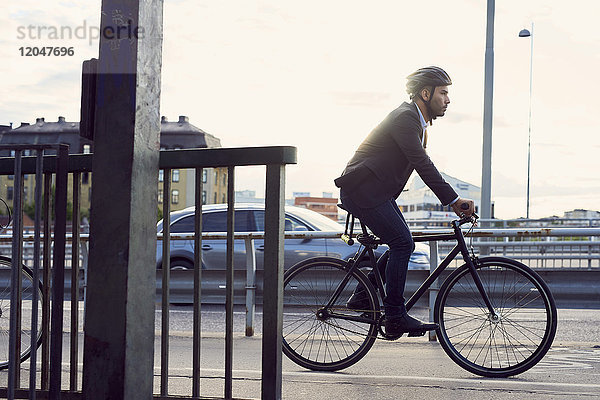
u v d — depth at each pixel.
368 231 5.62
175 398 3.48
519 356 4.96
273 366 3.36
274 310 3.36
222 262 10.52
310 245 10.12
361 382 4.65
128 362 2.92
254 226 10.54
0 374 4.89
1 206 3.67
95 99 3.02
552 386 4.52
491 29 18.81
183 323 8.56
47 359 3.58
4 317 5.38
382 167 4.80
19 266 3.53
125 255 2.91
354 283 5.17
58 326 3.14
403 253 4.86
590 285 7.28
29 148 3.20
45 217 3.59
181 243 10.74
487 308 5.05
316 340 5.20
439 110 4.94
